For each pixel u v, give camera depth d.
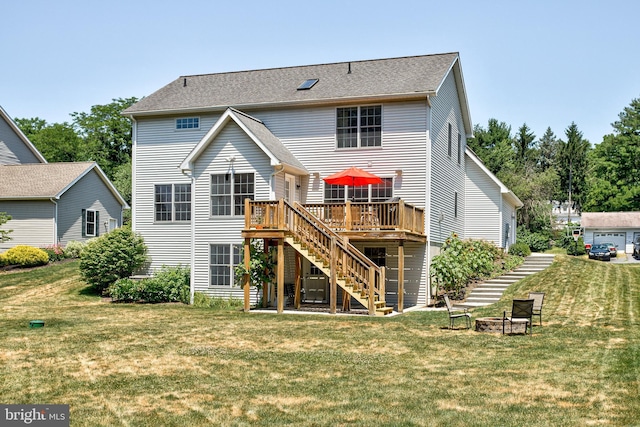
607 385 11.16
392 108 24.98
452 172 29.11
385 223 22.41
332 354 14.16
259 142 23.39
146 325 18.45
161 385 11.54
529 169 65.06
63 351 14.49
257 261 22.48
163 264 27.25
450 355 13.96
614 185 68.50
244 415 9.82
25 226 34.91
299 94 26.30
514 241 40.12
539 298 18.11
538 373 12.13
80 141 65.69
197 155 24.55
